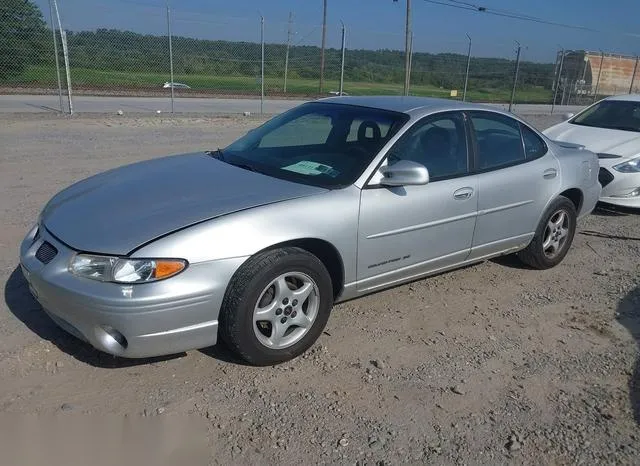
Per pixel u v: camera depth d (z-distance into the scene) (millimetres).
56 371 3369
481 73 31188
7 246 5145
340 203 3734
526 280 5254
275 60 27359
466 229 4559
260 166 4203
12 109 16375
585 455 2932
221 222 3293
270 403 3201
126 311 3039
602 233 6867
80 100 20391
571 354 3945
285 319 3564
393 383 3469
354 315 4332
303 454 2820
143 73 24094
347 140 4293
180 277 3125
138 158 9734
